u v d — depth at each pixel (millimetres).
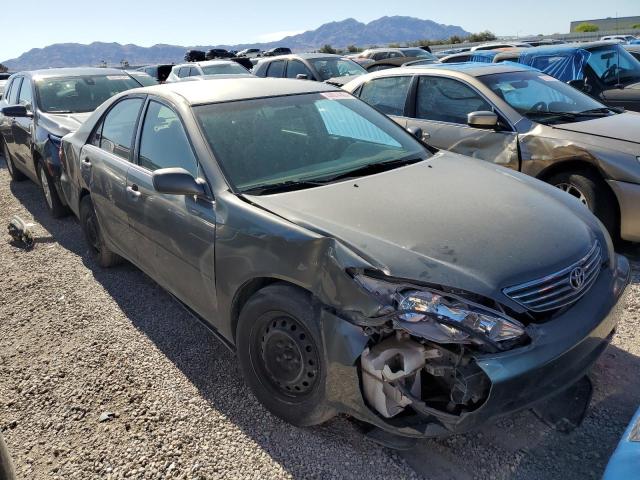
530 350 2281
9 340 3887
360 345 2338
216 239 3006
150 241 3750
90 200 4883
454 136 5668
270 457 2654
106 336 3871
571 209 3092
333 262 2414
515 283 2359
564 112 5465
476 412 2238
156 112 3896
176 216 3354
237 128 3477
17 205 7574
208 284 3162
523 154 5145
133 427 2904
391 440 2525
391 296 2289
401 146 3871
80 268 5156
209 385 3244
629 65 8281
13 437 2881
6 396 3230
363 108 4191
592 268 2684
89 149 4758
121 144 4281
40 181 7117
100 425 2936
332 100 4074
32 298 4547
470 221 2705
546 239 2625
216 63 15977
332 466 2578
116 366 3484
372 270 2352
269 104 3771
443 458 2586
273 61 13180
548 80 6000
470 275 2338
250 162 3287
